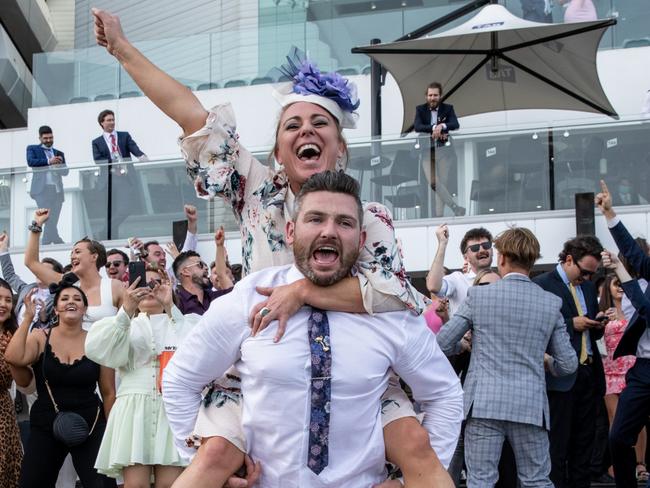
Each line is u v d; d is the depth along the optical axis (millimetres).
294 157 3160
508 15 11250
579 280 6594
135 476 5754
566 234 9617
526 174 9773
